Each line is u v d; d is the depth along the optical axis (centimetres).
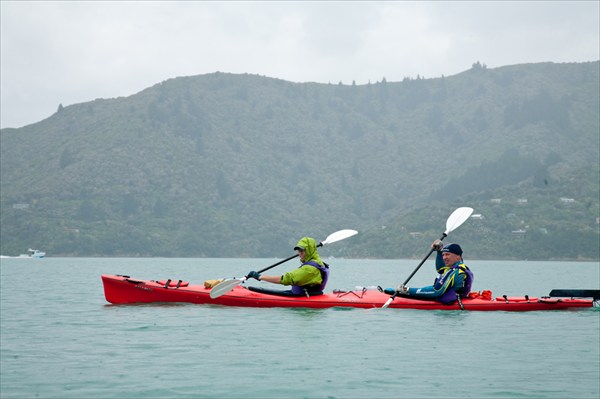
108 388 686
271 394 667
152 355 869
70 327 1141
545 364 825
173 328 1113
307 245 1438
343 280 3856
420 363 825
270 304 1416
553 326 1176
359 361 834
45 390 677
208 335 1038
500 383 718
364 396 661
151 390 679
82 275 4462
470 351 912
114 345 946
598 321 1250
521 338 1032
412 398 654
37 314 1387
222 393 669
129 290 1511
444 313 1346
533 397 658
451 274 1394
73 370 772
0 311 1459
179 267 8506
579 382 724
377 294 1470
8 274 4656
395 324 1174
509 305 1404
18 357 854
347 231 1543
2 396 653
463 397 659
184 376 743
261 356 862
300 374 757
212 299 1456
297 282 1415
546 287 3262
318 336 1030
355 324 1168
